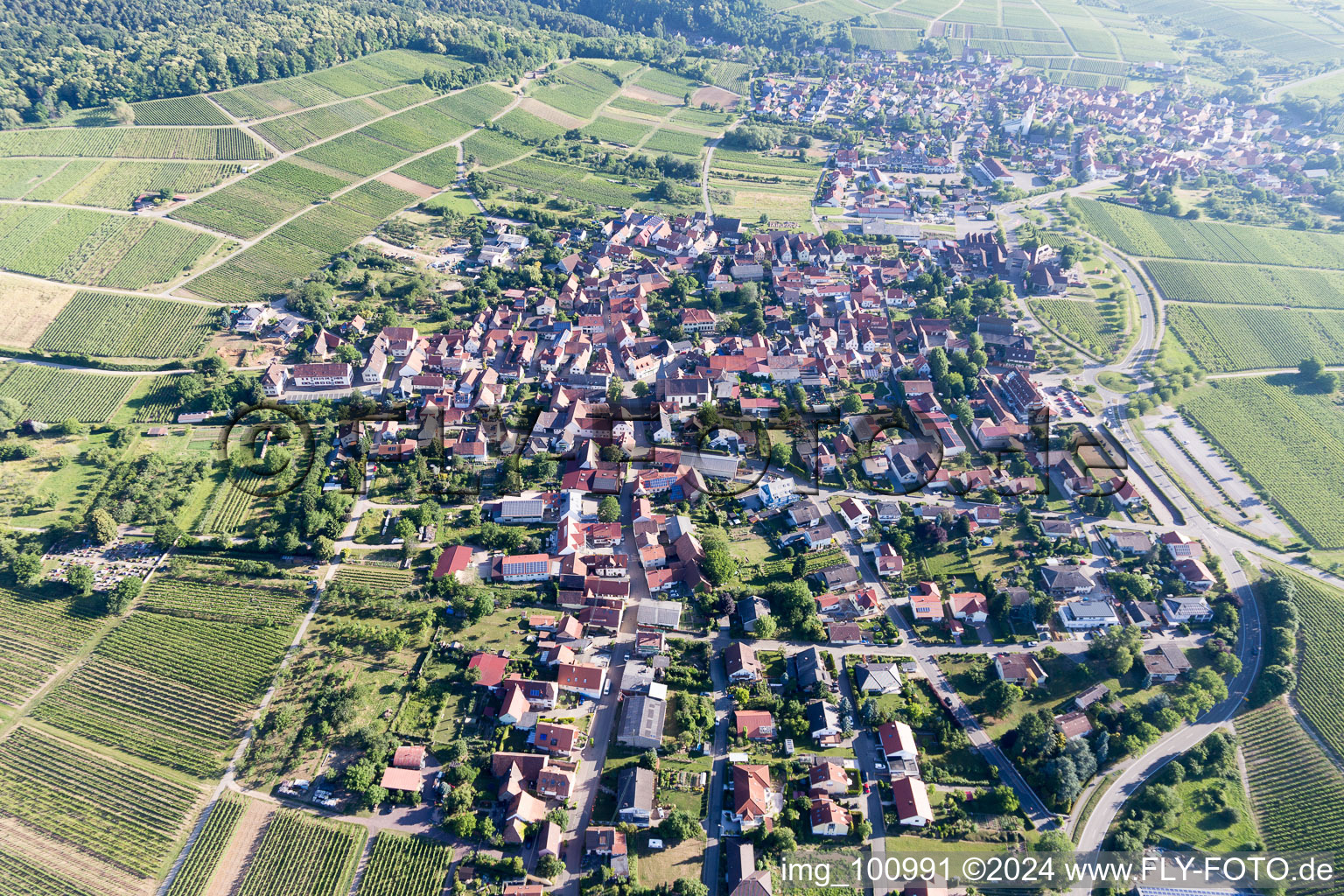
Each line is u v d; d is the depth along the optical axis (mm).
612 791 154125
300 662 177000
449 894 138125
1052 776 154500
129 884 141125
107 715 167250
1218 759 162250
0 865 142875
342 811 150875
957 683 177250
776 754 161250
